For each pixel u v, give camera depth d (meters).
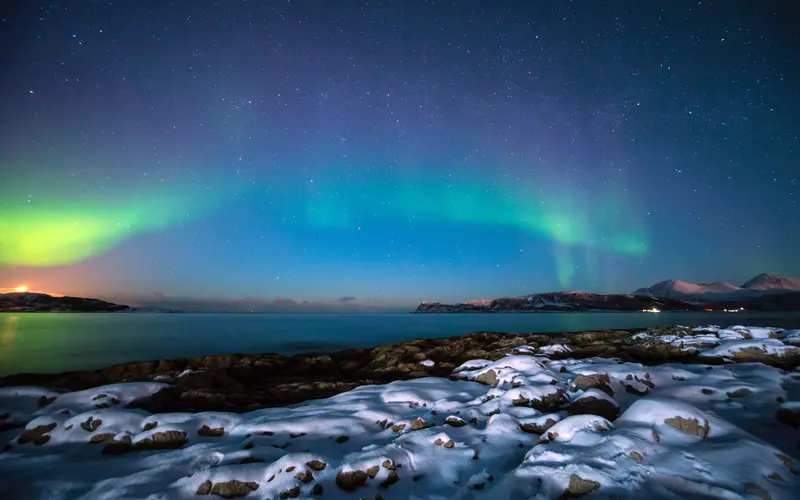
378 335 41.00
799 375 8.63
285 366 15.77
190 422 6.91
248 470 4.94
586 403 7.25
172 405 8.99
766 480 4.11
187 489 4.64
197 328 52.47
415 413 7.73
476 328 50.97
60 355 25.38
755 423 6.35
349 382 11.79
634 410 5.79
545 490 4.22
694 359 13.28
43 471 5.45
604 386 8.30
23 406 8.53
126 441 6.32
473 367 12.75
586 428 5.45
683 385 8.45
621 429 5.22
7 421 7.69
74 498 4.77
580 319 80.69
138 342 33.12
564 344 17.16
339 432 6.61
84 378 12.66
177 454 5.89
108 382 12.45
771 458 4.48
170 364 14.39
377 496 4.56
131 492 4.72
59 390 9.45
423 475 4.98
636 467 4.38
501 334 21.59
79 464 5.67
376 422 7.20
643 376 9.09
